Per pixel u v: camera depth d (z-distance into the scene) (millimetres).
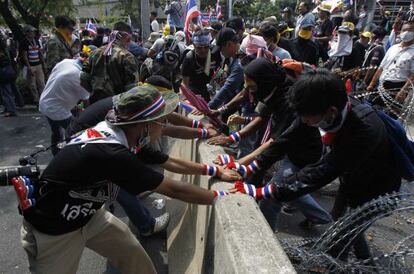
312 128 2285
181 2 9789
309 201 2871
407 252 2209
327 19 7902
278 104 2365
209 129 2818
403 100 3504
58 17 5918
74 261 1983
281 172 2572
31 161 1945
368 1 10422
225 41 3473
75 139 1758
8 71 7145
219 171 1998
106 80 3633
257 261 1257
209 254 1790
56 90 3877
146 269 2238
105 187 1822
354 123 1809
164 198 3957
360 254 2453
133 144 1762
